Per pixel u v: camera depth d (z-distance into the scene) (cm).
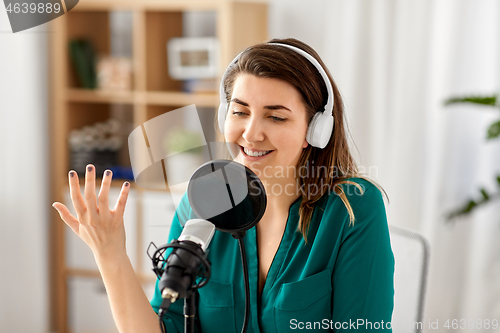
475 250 236
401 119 232
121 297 87
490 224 232
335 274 104
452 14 226
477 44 226
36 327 247
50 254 254
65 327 251
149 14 239
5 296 236
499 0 221
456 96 229
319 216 108
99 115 273
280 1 251
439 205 237
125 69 245
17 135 234
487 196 202
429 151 238
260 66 91
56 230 253
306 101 95
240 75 94
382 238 103
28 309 243
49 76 247
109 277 86
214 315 107
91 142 255
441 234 238
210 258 110
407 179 234
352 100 233
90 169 80
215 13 255
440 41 229
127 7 233
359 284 101
